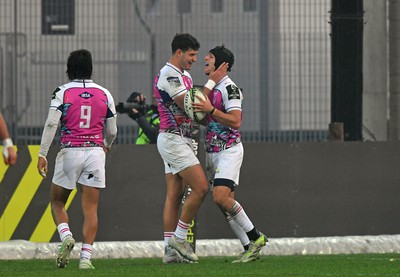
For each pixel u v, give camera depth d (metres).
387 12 49.19
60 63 49.94
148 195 40.88
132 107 46.62
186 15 51.25
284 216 41.34
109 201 40.78
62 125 30.84
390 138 48.84
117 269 30.48
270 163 41.34
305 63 50.50
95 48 50.56
